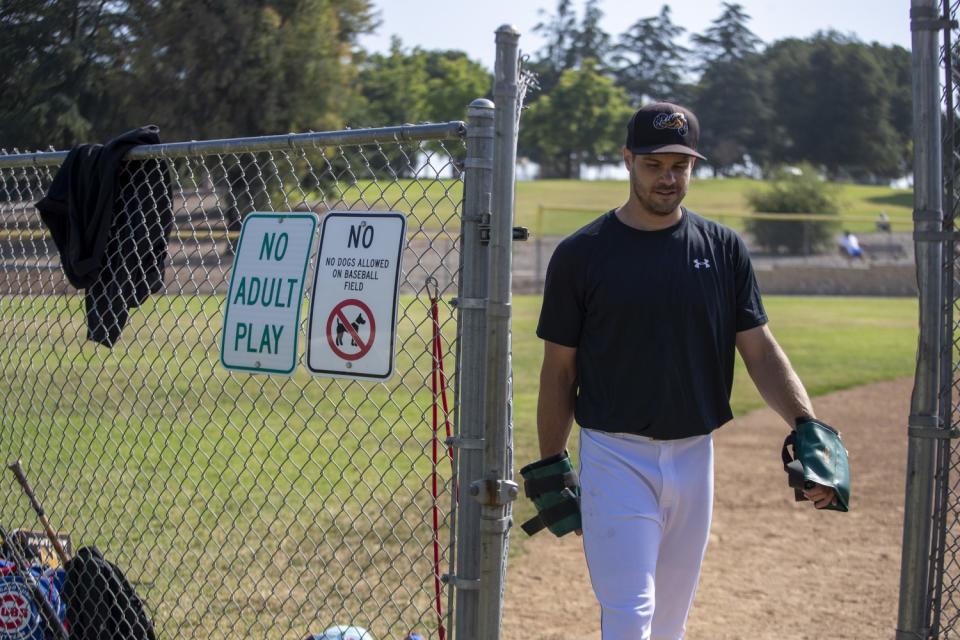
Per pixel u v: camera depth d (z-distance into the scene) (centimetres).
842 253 4697
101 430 837
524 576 667
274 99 2069
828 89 11438
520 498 854
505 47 305
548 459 360
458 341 326
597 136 10281
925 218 323
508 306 312
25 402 798
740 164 11850
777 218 4434
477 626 320
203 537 655
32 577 430
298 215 352
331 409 1087
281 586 585
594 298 347
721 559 712
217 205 446
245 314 358
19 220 533
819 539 762
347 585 595
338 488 810
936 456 330
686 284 342
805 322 2606
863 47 11406
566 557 707
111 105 1775
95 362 928
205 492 754
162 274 429
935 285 324
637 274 342
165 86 1902
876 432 1201
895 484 940
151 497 721
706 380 350
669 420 345
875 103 11350
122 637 412
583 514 353
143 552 617
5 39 1438
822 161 11569
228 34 1962
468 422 320
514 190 311
